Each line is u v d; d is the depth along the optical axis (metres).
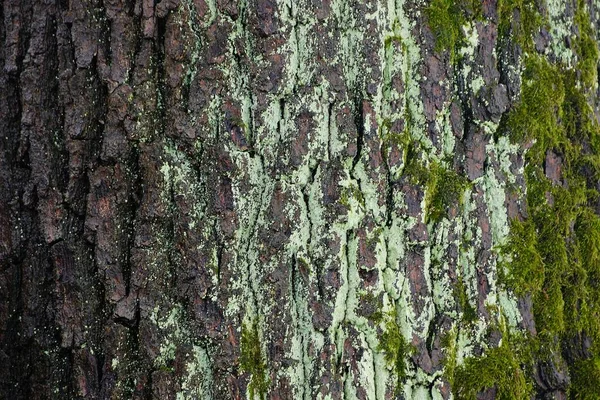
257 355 1.28
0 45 1.29
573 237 1.38
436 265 1.32
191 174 1.28
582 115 1.40
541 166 1.37
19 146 1.29
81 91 1.28
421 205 1.31
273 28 1.28
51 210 1.28
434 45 1.32
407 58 1.32
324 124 1.29
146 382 1.28
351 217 1.30
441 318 1.32
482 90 1.34
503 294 1.34
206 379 1.28
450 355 1.32
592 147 1.41
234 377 1.28
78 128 1.28
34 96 1.28
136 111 1.27
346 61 1.30
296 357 1.29
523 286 1.35
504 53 1.35
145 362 1.28
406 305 1.31
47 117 1.28
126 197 1.28
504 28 1.36
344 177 1.30
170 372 1.28
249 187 1.28
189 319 1.28
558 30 1.39
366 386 1.30
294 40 1.29
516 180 1.35
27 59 1.28
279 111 1.29
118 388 1.28
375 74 1.30
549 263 1.37
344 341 1.29
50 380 1.29
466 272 1.33
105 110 1.28
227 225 1.28
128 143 1.28
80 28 1.28
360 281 1.30
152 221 1.28
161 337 1.28
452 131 1.33
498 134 1.35
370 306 1.30
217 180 1.28
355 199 1.30
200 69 1.28
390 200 1.31
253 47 1.28
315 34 1.29
